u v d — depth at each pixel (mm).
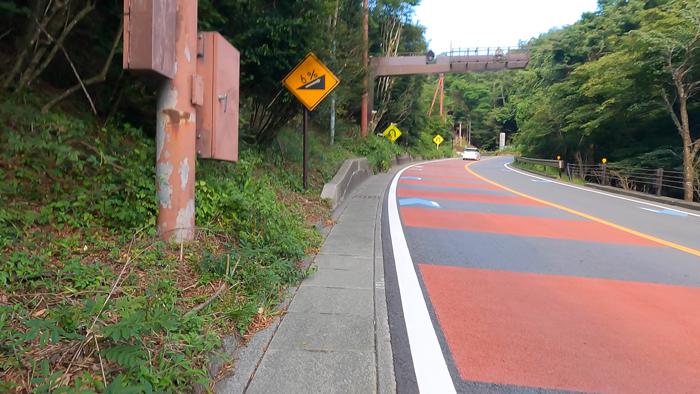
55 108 5125
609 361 3381
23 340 2346
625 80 19766
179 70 4340
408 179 19094
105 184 4449
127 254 3910
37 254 3453
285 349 3225
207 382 2529
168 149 4371
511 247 7023
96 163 4457
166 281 3539
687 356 3498
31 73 4809
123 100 6180
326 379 2861
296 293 4379
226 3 6688
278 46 8062
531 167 35188
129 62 3824
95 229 4160
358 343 3371
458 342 3607
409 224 8617
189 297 3590
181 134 4387
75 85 5422
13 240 3477
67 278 3273
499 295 4770
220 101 4816
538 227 8875
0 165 4102
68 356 2480
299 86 8953
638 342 3729
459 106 104250
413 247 6773
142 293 3357
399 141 42500
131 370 2395
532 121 33281
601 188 20281
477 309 4340
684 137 16828
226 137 5016
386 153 25703
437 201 12078
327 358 3125
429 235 7672
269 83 9062
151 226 4395
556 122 29859
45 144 4207
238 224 5230
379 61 29719
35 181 4180
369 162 20047
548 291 4980
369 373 2961
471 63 30625
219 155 4840
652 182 18234
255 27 7492
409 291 4762
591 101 25516
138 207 4340
